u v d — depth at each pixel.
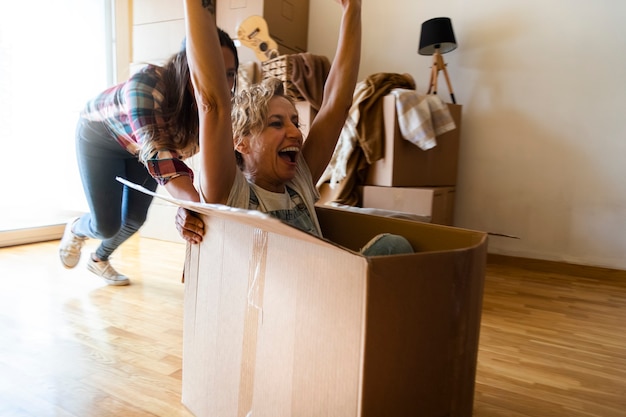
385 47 2.84
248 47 2.43
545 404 1.03
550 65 2.44
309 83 2.24
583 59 2.36
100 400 1.00
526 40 2.48
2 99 2.49
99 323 1.45
